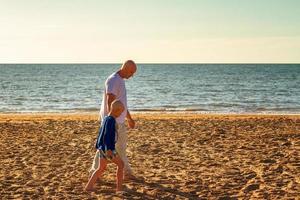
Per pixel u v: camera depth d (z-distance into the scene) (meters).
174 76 95.31
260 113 25.22
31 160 9.03
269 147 10.56
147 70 151.62
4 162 8.84
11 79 78.62
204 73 115.31
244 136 12.45
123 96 6.87
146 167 8.36
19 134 13.03
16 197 6.33
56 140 11.81
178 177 7.55
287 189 6.75
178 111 26.38
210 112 25.78
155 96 40.97
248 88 52.66
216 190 6.72
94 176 6.70
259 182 7.19
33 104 32.09
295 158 9.14
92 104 32.09
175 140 11.66
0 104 32.03
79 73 116.94
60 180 7.34
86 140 11.82
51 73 116.56
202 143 11.19
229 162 8.80
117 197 6.31
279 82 67.00
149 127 14.55
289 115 22.72
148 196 6.38
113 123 6.39
